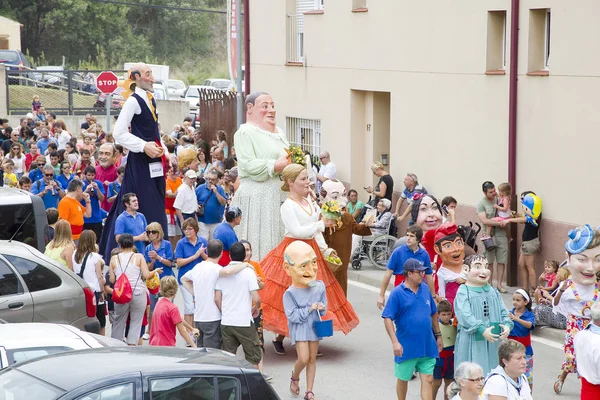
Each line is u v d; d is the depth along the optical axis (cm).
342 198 1800
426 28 2466
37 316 1424
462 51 2338
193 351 1005
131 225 1923
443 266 1499
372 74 2708
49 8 8556
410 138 2564
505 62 2234
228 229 1678
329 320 1431
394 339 1312
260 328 1568
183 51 9050
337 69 2877
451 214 2033
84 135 3400
